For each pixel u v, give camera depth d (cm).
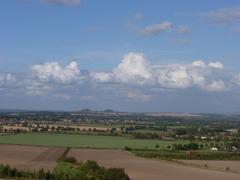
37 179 10488
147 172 13438
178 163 16838
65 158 15812
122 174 11338
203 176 13062
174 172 13750
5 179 10362
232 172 14675
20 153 18188
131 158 17962
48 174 10662
